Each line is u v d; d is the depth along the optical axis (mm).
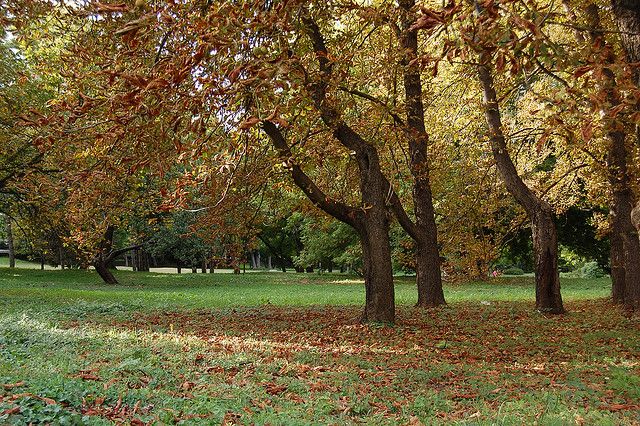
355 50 12031
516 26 4809
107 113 6047
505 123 19078
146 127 6078
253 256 78062
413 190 18500
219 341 11242
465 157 19609
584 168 19297
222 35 4812
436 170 18672
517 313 16750
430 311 17000
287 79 5281
